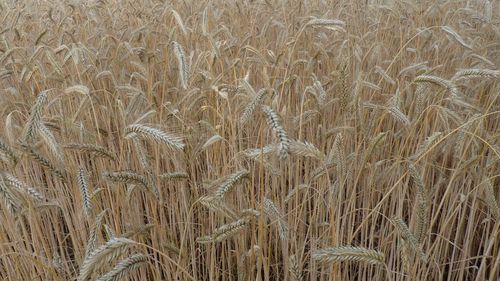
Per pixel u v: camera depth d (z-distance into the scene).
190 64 3.45
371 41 5.43
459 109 3.90
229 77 4.05
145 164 2.57
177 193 3.47
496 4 6.33
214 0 6.40
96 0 5.78
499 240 3.21
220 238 2.23
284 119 2.83
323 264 2.80
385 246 3.11
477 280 2.77
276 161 3.09
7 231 3.01
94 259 1.73
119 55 4.79
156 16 5.54
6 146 2.15
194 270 3.06
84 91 2.62
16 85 4.19
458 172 2.54
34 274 2.81
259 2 6.19
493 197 2.38
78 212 2.90
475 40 4.73
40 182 4.09
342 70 2.83
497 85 3.92
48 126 2.80
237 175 2.26
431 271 3.44
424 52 5.11
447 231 3.47
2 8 6.09
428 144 2.35
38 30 5.70
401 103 3.80
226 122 3.61
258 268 2.38
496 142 3.37
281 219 2.46
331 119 4.18
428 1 6.16
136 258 1.89
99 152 2.37
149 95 3.31
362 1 6.37
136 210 3.34
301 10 5.97
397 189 3.35
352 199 2.78
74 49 3.37
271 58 4.10
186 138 3.19
